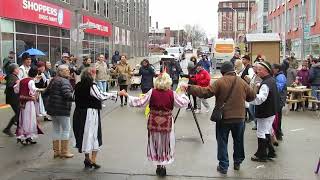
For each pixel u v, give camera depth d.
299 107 17.06
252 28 100.12
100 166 8.44
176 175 7.89
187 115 15.00
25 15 25.16
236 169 8.20
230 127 7.88
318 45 34.38
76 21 35.75
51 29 30.03
